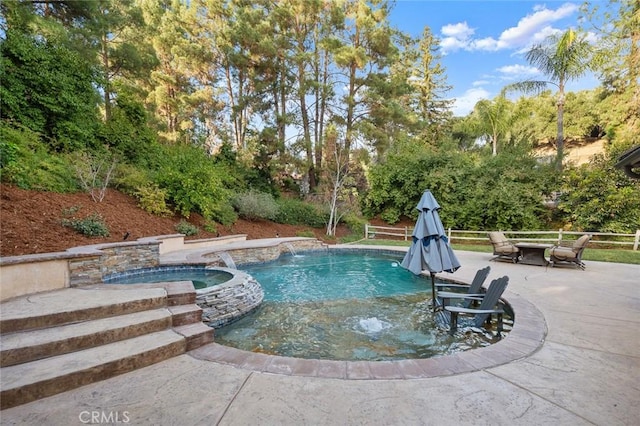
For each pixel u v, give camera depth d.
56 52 9.71
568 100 26.89
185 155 12.72
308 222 16.41
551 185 13.73
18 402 2.42
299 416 2.31
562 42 14.09
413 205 17.19
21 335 3.12
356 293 6.88
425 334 4.63
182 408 2.40
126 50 13.93
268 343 4.36
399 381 2.79
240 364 3.11
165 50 19.08
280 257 11.27
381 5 18.55
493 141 19.89
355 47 18.19
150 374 2.91
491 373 2.93
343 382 2.78
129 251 6.97
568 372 2.94
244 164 17.48
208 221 11.59
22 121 8.68
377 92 18.77
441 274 7.65
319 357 3.94
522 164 14.96
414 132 21.14
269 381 2.79
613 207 11.44
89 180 8.95
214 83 20.56
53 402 2.47
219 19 18.83
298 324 5.05
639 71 14.93
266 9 18.77
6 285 4.08
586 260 9.25
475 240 14.46
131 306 3.86
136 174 10.52
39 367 2.74
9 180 7.13
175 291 4.36
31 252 5.54
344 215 17.11
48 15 10.84
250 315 5.48
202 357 3.27
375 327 4.90
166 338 3.39
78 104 9.92
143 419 2.27
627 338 3.72
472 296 5.16
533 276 7.21
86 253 4.87
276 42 17.73
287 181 20.80
